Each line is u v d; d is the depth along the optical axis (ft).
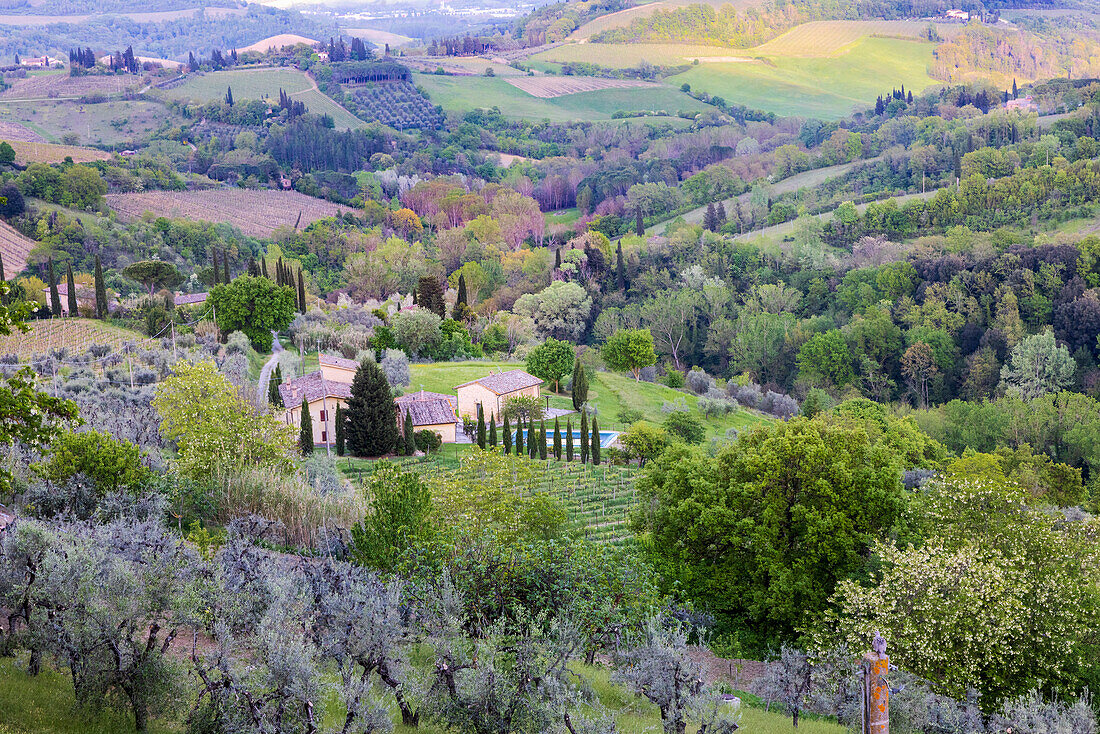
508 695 82.48
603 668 112.47
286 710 74.69
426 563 122.52
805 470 163.22
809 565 157.89
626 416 398.83
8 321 88.58
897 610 130.41
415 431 322.96
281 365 378.12
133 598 82.17
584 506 259.60
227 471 186.50
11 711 70.95
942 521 156.87
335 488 215.10
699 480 171.83
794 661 132.26
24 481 152.25
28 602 83.30
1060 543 148.56
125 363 349.41
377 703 77.41
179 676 76.84
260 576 107.55
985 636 125.59
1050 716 107.14
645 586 129.80
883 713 79.20
